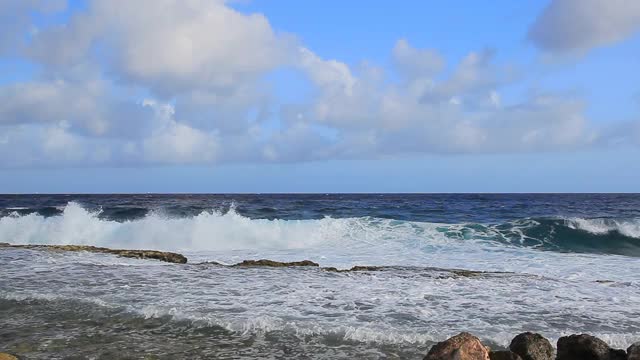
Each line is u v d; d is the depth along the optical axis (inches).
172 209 1195.3
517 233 804.0
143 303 370.0
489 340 294.8
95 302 369.7
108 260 581.3
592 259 629.9
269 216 1131.9
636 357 231.6
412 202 2076.8
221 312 346.3
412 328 313.6
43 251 635.5
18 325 317.4
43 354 266.8
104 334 301.4
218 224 830.5
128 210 1141.7
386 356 269.0
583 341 249.9
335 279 467.8
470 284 447.5
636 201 2367.1
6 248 661.9
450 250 692.1
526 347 248.7
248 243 778.2
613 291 426.0
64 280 453.4
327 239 788.6
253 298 389.7
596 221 864.3
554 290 427.2
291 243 772.0
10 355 258.5
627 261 614.5
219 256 664.4
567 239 774.5
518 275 493.0
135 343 286.0
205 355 268.4
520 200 2522.1
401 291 418.0
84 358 261.6
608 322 334.3
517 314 350.9
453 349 228.5
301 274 493.0
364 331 303.4
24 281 447.5
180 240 789.2
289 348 279.9
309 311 352.5
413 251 685.9
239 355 268.8
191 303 371.9
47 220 906.1
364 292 413.1
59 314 342.0
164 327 315.6
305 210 1305.4
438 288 430.9
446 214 1234.0
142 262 573.6
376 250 696.4
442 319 335.9
